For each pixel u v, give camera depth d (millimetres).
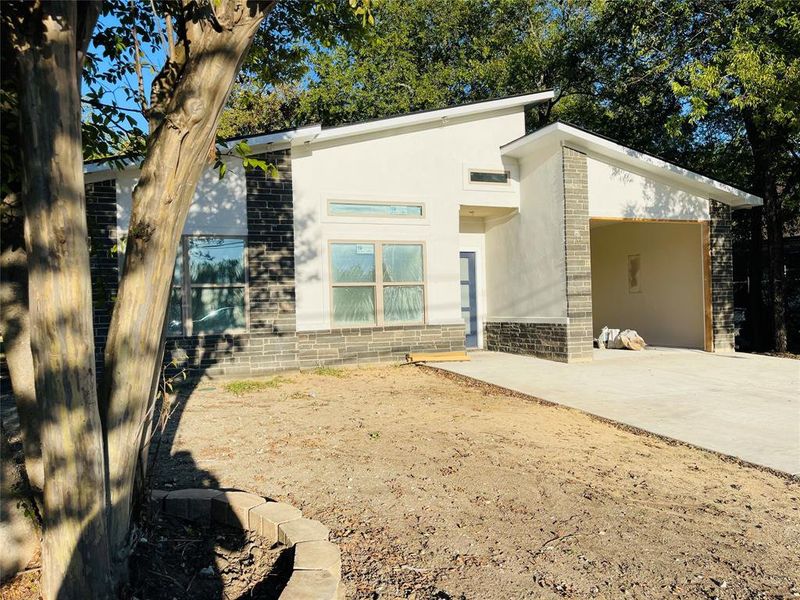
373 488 4539
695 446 5859
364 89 20547
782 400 7871
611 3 14781
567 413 7266
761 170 13992
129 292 2604
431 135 11789
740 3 11836
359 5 5180
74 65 2350
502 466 5121
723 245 12828
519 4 20281
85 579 2461
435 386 9086
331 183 10953
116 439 2660
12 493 2918
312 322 10773
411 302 11641
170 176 2553
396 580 3191
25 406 2887
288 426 6488
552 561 3426
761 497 4516
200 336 9562
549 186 11586
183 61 2881
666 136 15688
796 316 15859
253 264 9922
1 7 2223
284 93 20750
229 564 3193
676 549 3607
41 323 2340
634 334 13508
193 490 3961
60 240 2318
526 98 12234
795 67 10656
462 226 13703
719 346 12758
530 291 12258
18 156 2746
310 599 2537
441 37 21188
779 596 3082
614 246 16156
